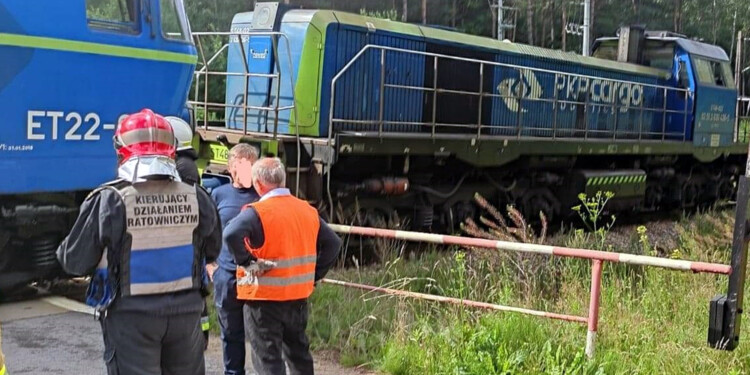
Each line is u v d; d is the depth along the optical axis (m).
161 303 3.68
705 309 6.73
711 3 35.78
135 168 3.66
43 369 5.29
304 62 9.62
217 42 16.31
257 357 4.63
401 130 10.64
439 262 8.53
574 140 12.63
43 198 6.94
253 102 10.14
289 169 9.01
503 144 11.23
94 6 6.93
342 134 8.98
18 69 6.42
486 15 31.67
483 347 5.54
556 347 5.64
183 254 3.77
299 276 4.60
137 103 7.29
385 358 5.68
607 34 34.38
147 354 3.68
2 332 6.04
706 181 18.19
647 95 15.34
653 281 7.49
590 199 13.17
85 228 3.59
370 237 9.62
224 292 4.90
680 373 5.35
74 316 6.56
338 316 6.50
